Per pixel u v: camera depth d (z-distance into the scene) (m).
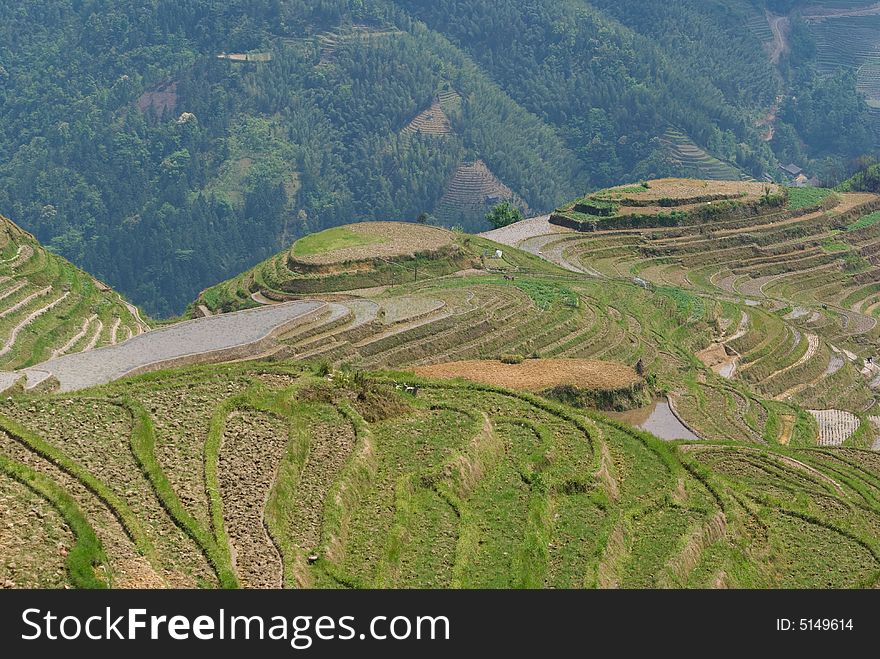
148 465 34.62
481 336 71.94
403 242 101.50
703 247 126.19
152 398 40.84
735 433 64.19
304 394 43.91
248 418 40.19
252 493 34.75
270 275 93.62
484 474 41.78
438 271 97.69
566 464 44.03
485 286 86.06
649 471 47.00
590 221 127.25
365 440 40.16
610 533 39.00
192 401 41.00
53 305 68.62
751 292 116.25
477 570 34.31
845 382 88.62
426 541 35.56
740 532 43.97
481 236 123.88
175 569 29.84
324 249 97.75
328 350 61.94
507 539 36.75
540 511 38.94
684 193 136.25
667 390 68.38
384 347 66.19
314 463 38.47
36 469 33.34
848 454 60.66
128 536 30.69
